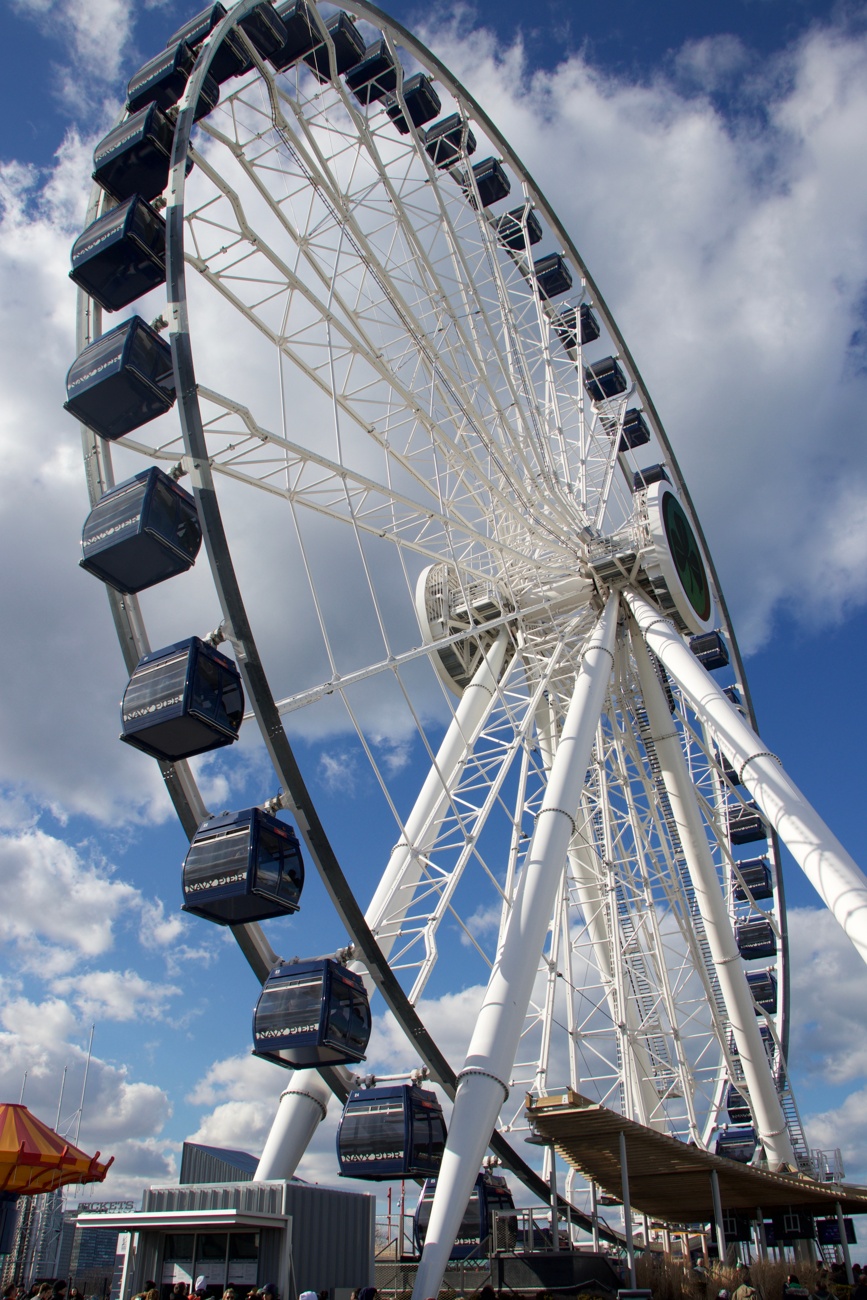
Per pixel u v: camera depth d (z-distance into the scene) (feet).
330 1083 69.31
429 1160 60.29
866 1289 58.13
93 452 63.62
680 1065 97.71
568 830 69.97
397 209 70.79
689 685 82.17
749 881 140.56
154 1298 43.62
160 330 62.85
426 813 82.23
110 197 69.56
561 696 96.53
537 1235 78.79
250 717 63.98
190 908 58.08
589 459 103.96
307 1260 52.26
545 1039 74.38
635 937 100.94
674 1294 68.13
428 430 74.13
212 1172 74.28
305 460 66.13
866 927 59.62
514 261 102.83
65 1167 43.21
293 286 66.59
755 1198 91.09
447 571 107.76
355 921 56.39
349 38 79.92
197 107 67.67
